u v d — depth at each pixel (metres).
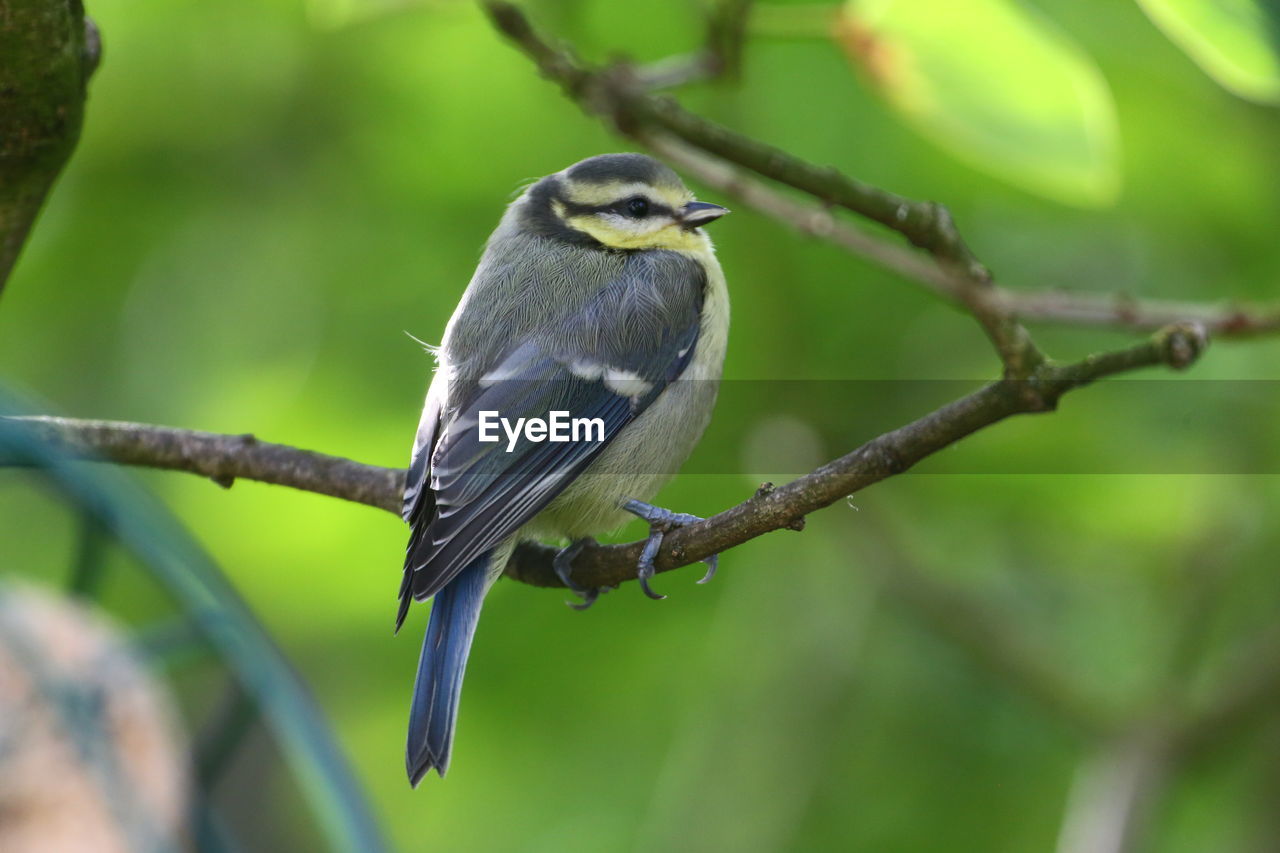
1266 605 11.66
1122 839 10.17
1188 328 5.39
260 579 9.91
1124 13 10.03
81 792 6.55
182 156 11.23
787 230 9.66
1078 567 11.45
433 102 10.88
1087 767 10.88
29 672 6.46
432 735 7.05
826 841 10.66
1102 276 11.09
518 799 10.31
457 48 10.75
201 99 11.15
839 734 10.94
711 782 10.43
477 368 8.33
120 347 11.04
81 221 11.13
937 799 10.89
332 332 10.62
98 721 6.50
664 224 9.23
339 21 8.10
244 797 12.48
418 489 7.70
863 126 10.28
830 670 10.88
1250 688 10.69
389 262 10.89
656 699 10.38
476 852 10.17
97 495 6.72
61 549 10.98
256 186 11.23
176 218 11.23
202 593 6.84
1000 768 10.99
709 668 10.38
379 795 10.10
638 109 6.86
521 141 10.81
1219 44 5.66
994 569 11.54
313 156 11.22
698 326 9.01
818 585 11.07
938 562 11.49
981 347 10.65
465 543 7.46
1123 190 10.80
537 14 10.31
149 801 6.68
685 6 10.18
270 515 9.80
